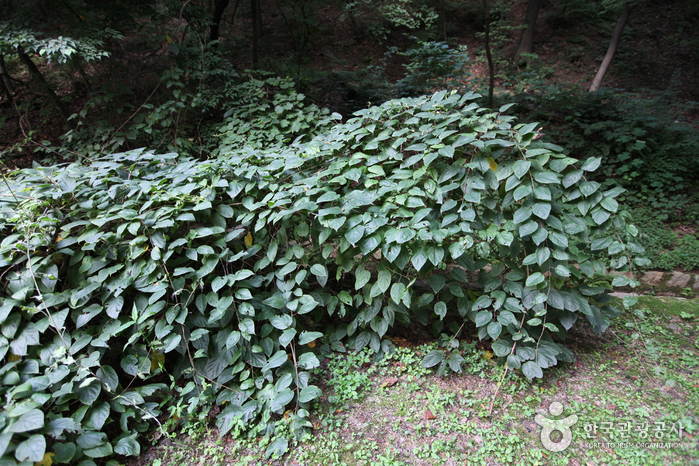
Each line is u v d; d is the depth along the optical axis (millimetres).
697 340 2533
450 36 10234
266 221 2129
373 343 2328
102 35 4211
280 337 1972
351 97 6891
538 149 1966
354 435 1888
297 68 6824
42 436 1352
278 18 8648
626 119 5918
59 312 1736
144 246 1909
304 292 2469
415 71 6988
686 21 10508
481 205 2195
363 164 2250
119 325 1840
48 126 5207
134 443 1736
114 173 2246
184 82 5055
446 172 2062
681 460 1668
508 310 2068
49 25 4047
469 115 2244
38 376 1621
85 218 1969
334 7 9914
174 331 1926
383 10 8352
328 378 2248
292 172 2270
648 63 9492
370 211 1995
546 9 10766
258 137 4547
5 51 3826
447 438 1853
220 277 1951
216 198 2156
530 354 2062
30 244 1718
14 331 1642
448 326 2645
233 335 1916
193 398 1854
